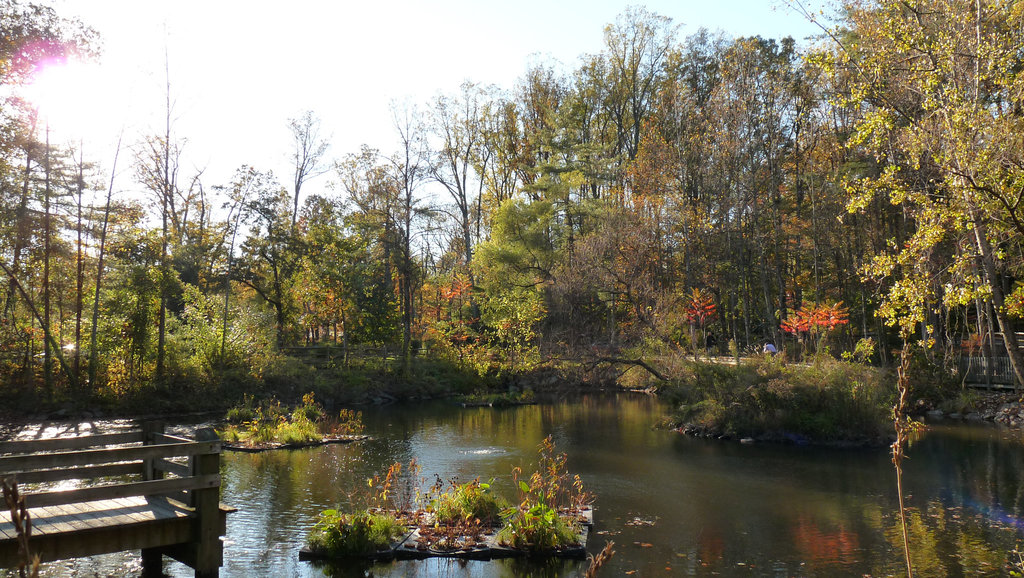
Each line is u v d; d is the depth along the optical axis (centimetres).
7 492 174
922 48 1065
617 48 4628
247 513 1195
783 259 4222
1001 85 995
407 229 4188
